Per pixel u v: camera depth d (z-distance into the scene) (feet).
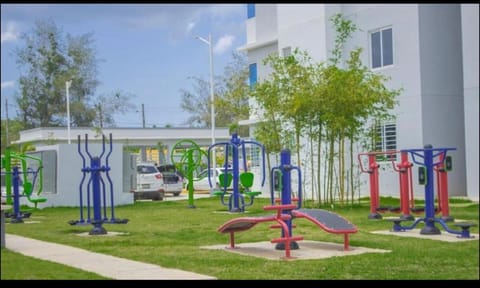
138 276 32.50
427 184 49.11
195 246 43.86
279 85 77.20
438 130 84.53
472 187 77.92
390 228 53.26
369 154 61.57
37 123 220.02
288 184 40.98
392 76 87.40
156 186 105.40
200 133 189.88
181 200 99.50
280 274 32.94
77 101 220.23
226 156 76.43
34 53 219.41
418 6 84.43
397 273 33.32
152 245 44.55
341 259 37.29
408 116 85.46
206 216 68.18
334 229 39.78
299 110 74.49
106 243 45.85
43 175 86.63
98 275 32.73
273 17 117.39
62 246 44.75
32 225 61.46
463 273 33.35
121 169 88.53
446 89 85.35
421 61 84.33
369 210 70.49
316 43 96.48
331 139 76.59
